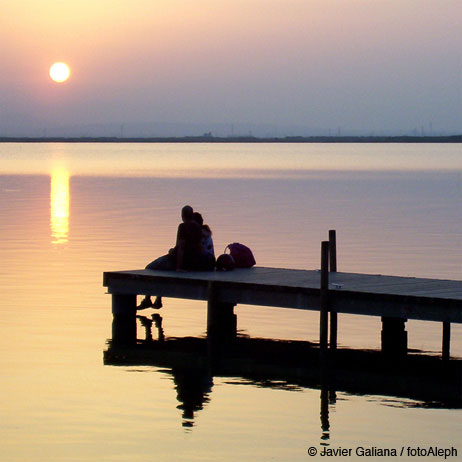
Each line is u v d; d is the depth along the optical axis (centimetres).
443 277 4678
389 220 7738
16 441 2344
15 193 11169
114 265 5097
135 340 3475
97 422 2492
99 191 11600
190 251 3747
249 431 2444
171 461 2220
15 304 4006
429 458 2259
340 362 3212
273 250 5703
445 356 3266
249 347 3412
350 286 3334
